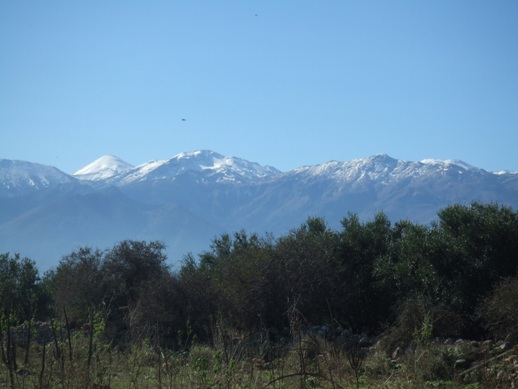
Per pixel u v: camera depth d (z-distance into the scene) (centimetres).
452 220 3828
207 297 4216
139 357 2255
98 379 2050
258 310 3997
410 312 3250
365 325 4262
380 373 2519
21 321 4125
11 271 5159
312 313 4072
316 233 4597
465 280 3625
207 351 2409
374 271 4100
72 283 4803
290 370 2169
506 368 2300
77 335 2317
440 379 2400
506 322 3108
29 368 2328
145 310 4081
